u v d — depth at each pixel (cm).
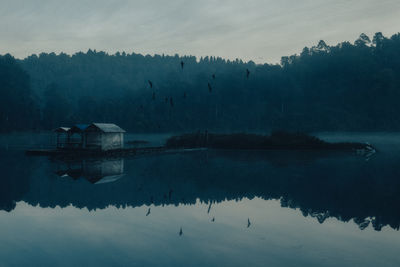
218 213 1711
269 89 18400
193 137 7462
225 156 5038
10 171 3167
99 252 1145
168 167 3631
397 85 15362
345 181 2734
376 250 1181
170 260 1073
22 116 13950
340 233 1385
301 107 16862
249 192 2281
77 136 10056
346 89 17012
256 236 1337
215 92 18575
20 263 1045
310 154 5403
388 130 14038
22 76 16012
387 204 1933
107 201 1964
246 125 16400
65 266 1021
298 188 2431
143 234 1352
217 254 1131
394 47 17962
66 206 1830
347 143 6469
